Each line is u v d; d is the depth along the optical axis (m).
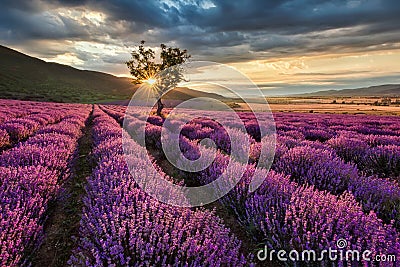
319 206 3.15
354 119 21.47
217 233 2.70
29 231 2.74
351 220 2.79
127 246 2.51
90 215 2.99
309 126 14.33
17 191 3.32
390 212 3.63
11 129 9.01
